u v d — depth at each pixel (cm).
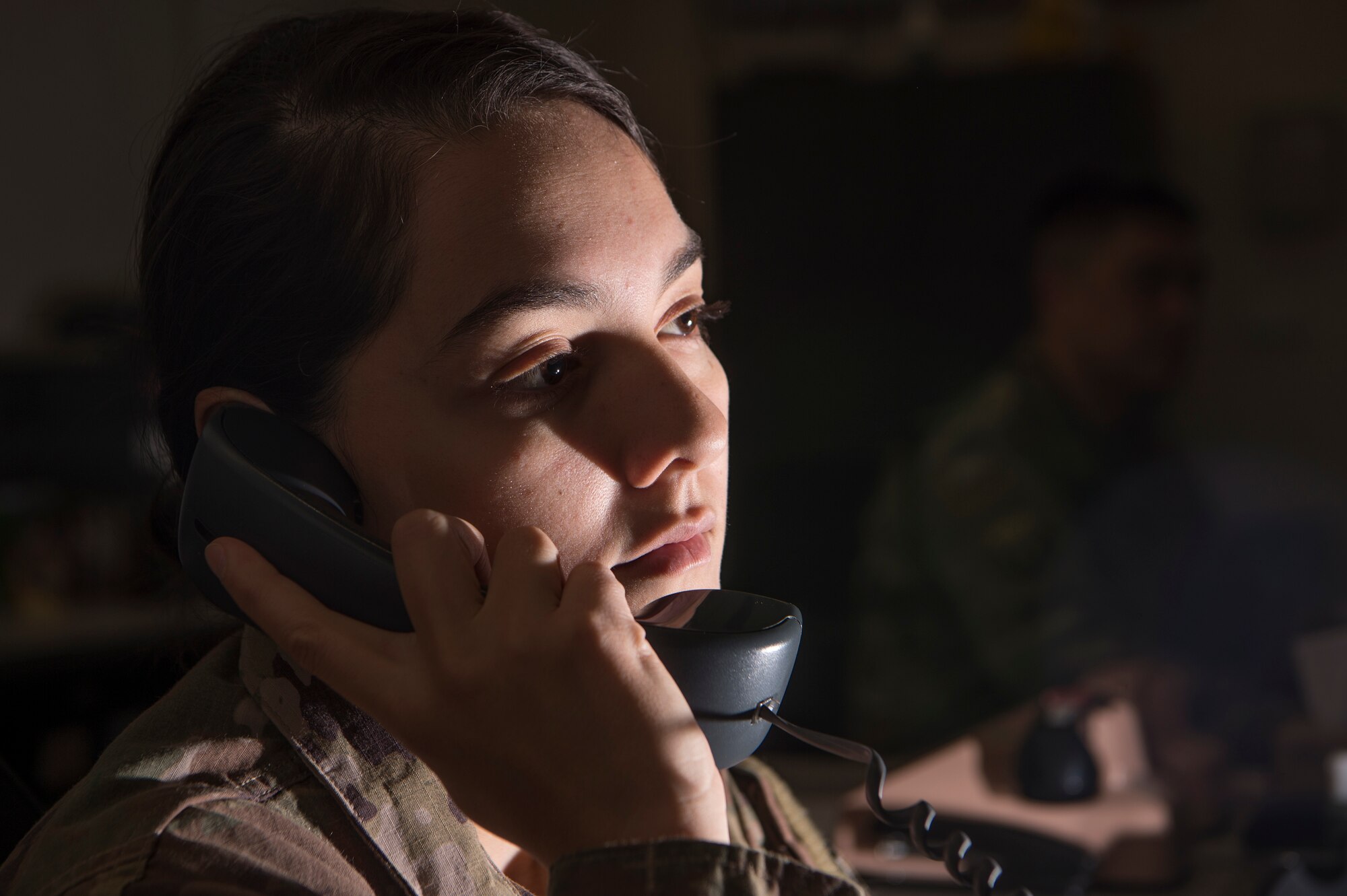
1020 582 195
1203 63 338
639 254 59
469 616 49
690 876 43
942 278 304
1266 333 337
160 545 80
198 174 65
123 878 47
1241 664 196
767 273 309
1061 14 324
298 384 61
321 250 60
